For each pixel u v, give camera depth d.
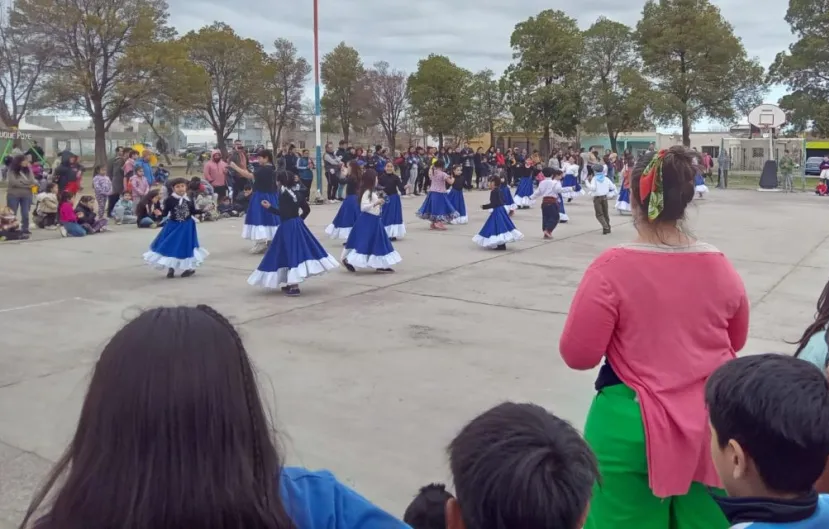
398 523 1.49
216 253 12.23
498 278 10.20
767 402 1.68
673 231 2.61
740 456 1.74
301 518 1.43
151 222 15.49
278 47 51.69
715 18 38.69
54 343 6.78
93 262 11.16
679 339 2.52
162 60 37.59
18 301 8.48
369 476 4.19
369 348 6.68
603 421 2.59
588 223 17.64
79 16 35.56
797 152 39.12
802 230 16.20
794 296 9.16
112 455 1.21
